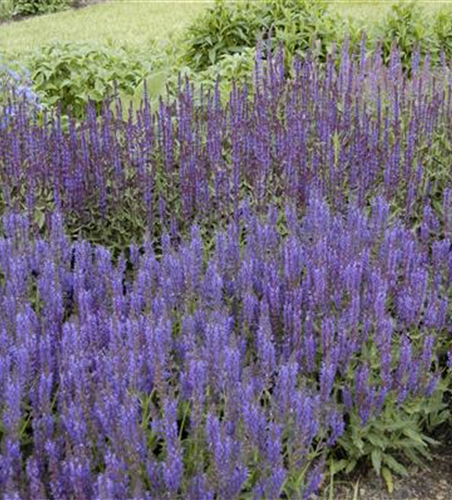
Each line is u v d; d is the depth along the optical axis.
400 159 5.14
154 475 2.89
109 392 2.97
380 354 3.68
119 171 4.98
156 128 5.52
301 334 3.73
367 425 3.60
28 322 3.29
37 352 3.32
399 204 5.04
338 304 3.79
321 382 3.34
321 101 5.50
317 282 3.68
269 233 4.14
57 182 4.81
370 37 8.69
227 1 9.97
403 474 3.72
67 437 2.87
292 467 3.12
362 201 4.85
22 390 3.13
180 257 3.91
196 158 4.98
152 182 4.92
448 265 4.23
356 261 3.77
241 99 5.35
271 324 3.76
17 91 6.23
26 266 3.82
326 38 8.55
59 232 4.10
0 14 16.97
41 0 17.28
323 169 5.03
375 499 3.68
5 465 2.78
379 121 5.27
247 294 3.65
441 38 8.95
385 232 4.16
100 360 3.23
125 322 3.50
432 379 3.66
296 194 4.80
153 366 3.26
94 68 7.91
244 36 8.78
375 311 3.61
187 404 3.27
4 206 4.81
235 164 4.80
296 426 3.10
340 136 5.30
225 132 5.28
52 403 3.23
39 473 2.88
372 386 3.69
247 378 3.15
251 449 3.03
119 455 2.87
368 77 6.13
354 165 5.03
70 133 5.07
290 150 4.92
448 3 14.46
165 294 3.70
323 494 3.63
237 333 3.79
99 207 4.98
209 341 3.23
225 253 4.02
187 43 9.06
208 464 3.06
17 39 14.53
